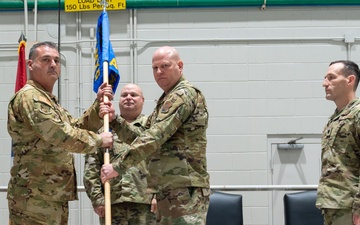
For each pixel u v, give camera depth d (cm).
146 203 520
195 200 402
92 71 754
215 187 590
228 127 745
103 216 520
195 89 409
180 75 418
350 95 443
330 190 428
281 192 731
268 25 755
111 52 488
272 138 745
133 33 755
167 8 756
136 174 522
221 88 750
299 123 745
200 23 756
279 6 755
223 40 753
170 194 400
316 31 755
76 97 752
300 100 748
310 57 753
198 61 753
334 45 754
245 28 755
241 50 753
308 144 744
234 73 751
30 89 414
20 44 682
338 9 756
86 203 731
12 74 756
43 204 410
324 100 748
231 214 581
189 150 405
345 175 425
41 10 757
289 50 753
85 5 752
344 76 442
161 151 407
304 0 750
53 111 410
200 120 407
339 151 429
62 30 755
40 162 412
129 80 752
